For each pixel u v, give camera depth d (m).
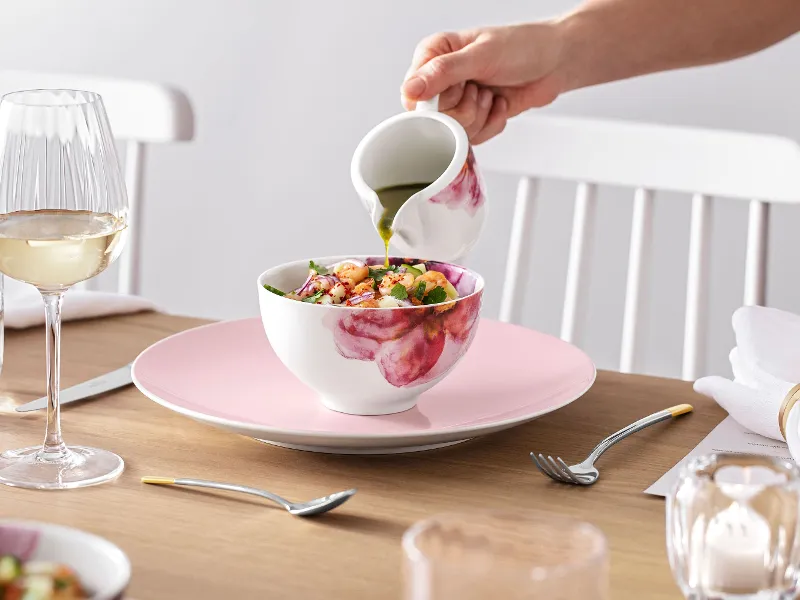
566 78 1.50
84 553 0.60
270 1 2.58
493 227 2.48
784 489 0.62
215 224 2.78
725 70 2.24
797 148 1.51
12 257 0.83
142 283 2.89
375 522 0.79
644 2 1.51
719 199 2.29
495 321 1.26
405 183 1.14
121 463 0.88
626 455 0.93
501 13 2.39
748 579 0.62
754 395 0.97
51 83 1.83
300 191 2.68
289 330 0.94
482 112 1.44
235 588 0.68
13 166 0.85
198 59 2.68
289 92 2.62
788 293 2.28
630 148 1.60
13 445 0.93
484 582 0.47
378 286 1.01
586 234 1.65
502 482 0.87
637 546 0.75
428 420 0.96
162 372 1.04
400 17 2.47
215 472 0.88
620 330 2.43
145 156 1.81
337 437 0.85
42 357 1.18
